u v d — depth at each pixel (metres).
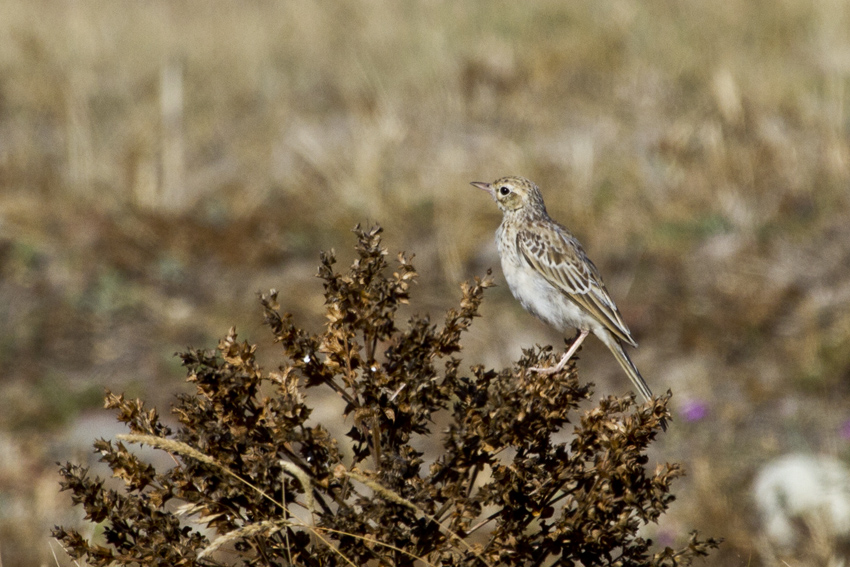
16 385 15.21
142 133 21.61
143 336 16.33
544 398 5.40
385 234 17.72
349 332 5.52
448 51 24.19
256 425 5.41
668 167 18.81
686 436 13.34
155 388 15.27
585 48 23.30
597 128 20.41
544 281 9.24
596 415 5.49
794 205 17.62
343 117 22.48
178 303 16.98
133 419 5.45
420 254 17.17
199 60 25.64
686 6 25.53
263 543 5.44
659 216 17.64
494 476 5.39
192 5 30.59
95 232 18.14
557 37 24.45
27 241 18.05
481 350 15.24
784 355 14.66
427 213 18.11
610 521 5.39
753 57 22.78
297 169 20.17
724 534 10.91
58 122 22.67
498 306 16.22
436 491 5.31
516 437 5.37
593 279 9.21
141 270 17.67
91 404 14.87
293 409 5.29
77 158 20.53
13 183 19.75
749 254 16.56
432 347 5.52
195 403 5.44
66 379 15.42
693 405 13.52
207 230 18.16
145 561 5.33
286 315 5.48
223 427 5.41
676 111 20.66
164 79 23.94
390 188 18.89
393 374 5.46
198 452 5.06
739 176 18.17
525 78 22.61
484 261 17.20
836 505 11.11
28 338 16.19
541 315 9.45
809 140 19.27
